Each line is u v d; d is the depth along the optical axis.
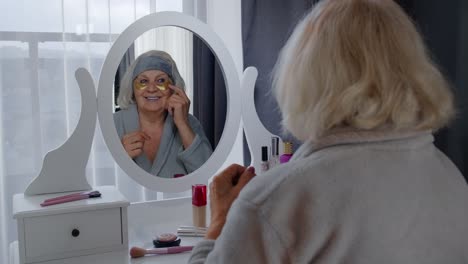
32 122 1.34
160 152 1.15
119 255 0.96
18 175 1.34
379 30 0.53
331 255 0.49
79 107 1.37
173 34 1.15
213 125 1.22
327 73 0.52
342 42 0.52
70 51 1.34
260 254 0.50
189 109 1.18
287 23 1.34
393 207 0.50
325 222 0.49
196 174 1.19
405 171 0.51
